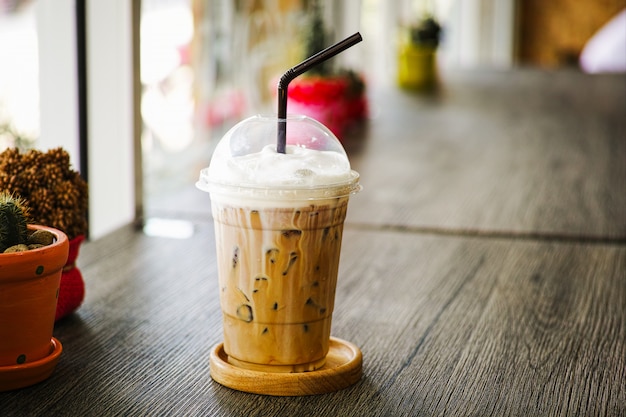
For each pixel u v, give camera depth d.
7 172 0.84
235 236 0.73
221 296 0.76
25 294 0.74
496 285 1.02
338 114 1.99
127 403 0.73
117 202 1.30
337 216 0.73
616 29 4.79
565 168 1.74
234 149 0.73
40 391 0.75
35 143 1.27
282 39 2.31
